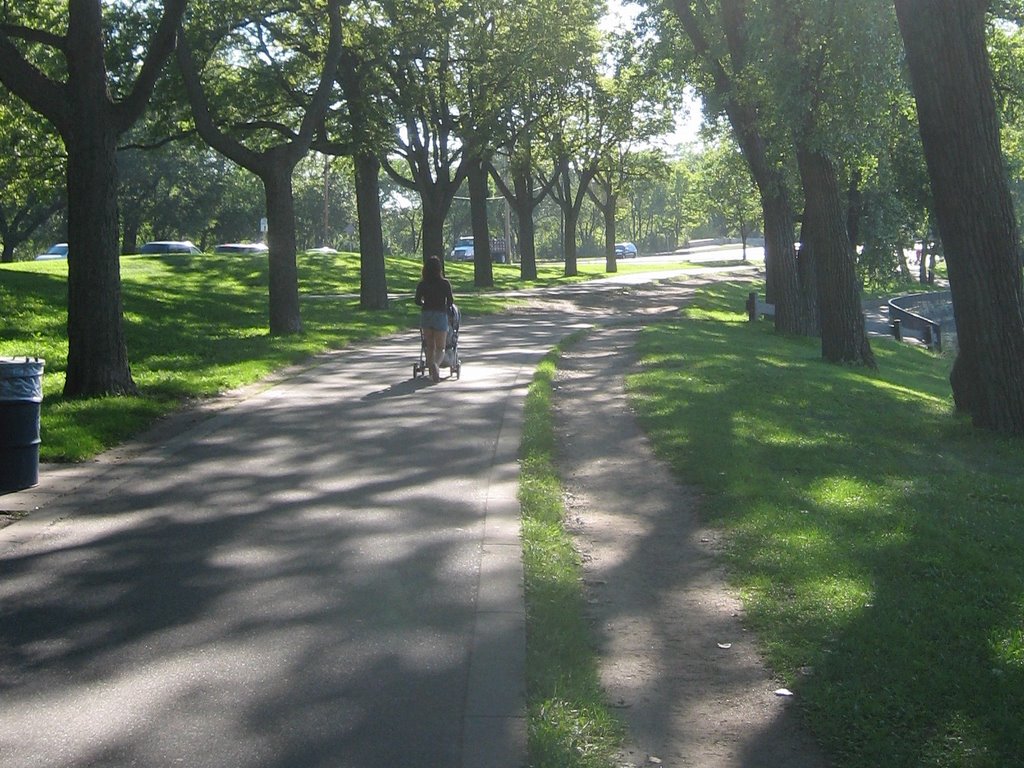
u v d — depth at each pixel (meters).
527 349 21.91
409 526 8.66
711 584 7.44
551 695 5.42
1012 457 12.05
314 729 5.12
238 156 24.16
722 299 48.22
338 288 43.31
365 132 28.22
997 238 13.17
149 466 10.97
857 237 41.97
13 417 9.88
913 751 4.95
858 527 8.57
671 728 5.33
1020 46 26.34
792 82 19.64
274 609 6.79
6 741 5.00
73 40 14.29
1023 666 5.76
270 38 28.47
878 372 22.52
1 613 6.75
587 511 9.37
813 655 6.04
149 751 4.90
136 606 6.87
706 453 11.04
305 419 13.53
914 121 26.05
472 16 33.12
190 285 38.28
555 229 131.38
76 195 14.60
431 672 5.79
